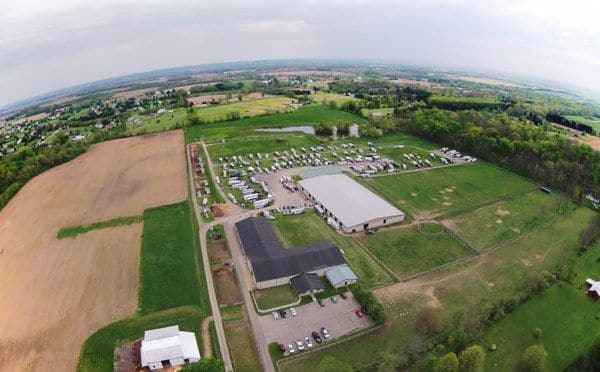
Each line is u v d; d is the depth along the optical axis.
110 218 116.62
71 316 76.25
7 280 89.00
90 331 72.25
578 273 91.75
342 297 82.94
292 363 66.69
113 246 101.00
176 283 86.00
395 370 62.44
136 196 131.75
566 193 133.62
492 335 72.88
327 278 89.12
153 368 64.44
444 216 118.94
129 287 84.56
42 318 75.94
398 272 92.31
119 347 68.50
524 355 62.53
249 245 98.19
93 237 105.94
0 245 105.56
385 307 80.31
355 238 106.81
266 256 91.56
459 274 91.50
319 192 129.38
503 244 104.06
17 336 71.62
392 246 102.81
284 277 87.00
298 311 79.19
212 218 116.94
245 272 91.56
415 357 65.38
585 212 122.75
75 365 64.88
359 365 65.44
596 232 104.19
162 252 97.38
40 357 66.75
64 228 111.75
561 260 96.75
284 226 112.88
